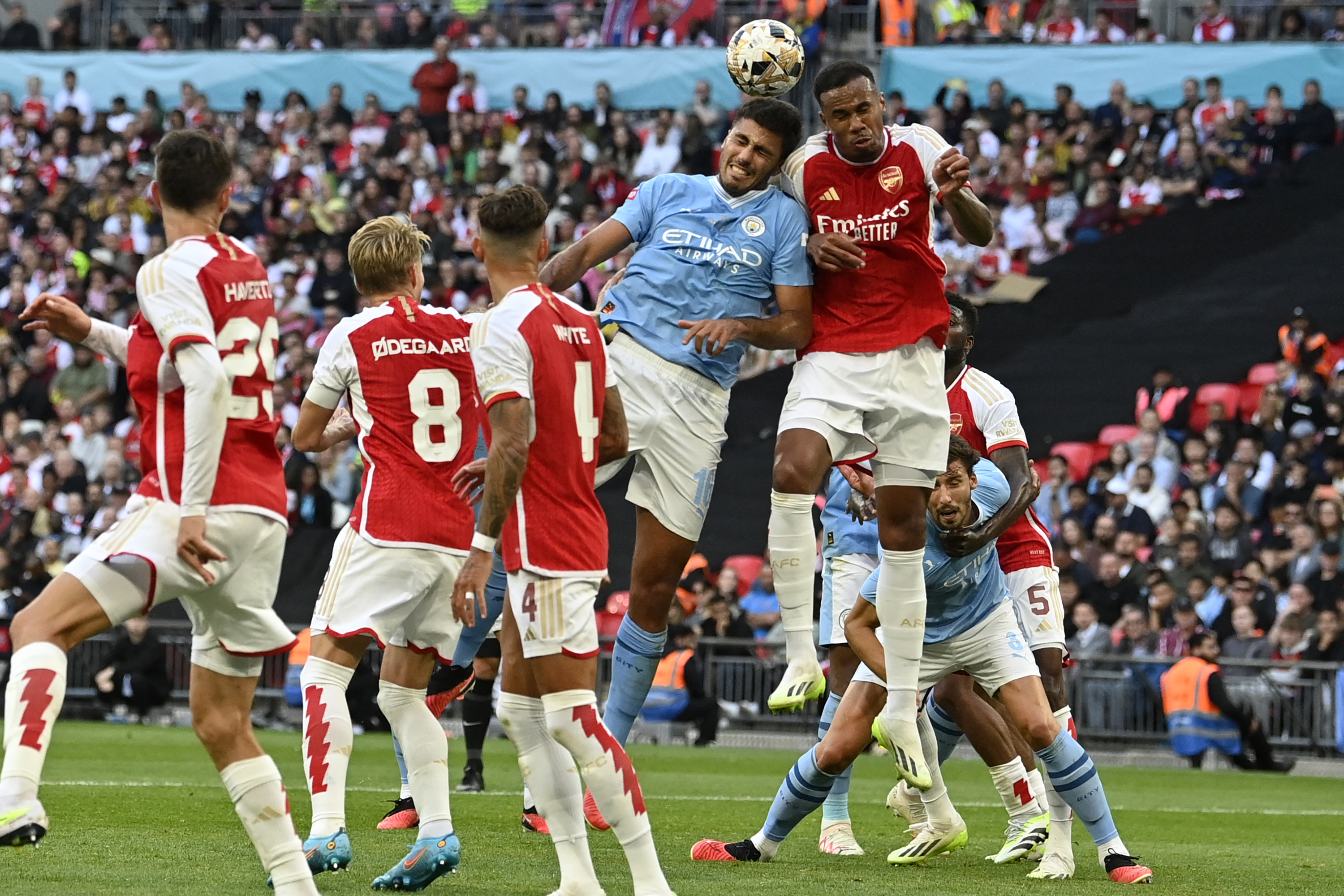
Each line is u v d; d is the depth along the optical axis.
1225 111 38.69
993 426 12.68
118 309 37.94
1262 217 37.72
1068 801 11.00
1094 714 26.53
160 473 7.81
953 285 37.28
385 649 10.34
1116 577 27.39
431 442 10.34
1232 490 29.30
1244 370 33.72
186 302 7.68
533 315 8.51
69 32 46.56
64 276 38.53
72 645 7.67
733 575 28.83
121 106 43.19
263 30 46.09
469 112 41.38
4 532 33.03
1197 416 32.62
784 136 11.64
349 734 10.27
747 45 12.06
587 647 8.52
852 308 11.04
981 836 14.31
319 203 39.38
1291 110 38.47
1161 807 18.42
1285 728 25.52
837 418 10.98
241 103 43.62
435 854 9.42
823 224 11.03
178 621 30.02
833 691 13.37
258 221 39.97
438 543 10.22
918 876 10.82
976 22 43.19
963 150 38.53
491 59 42.41
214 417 7.55
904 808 12.66
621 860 11.39
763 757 24.83
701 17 42.81
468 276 36.84
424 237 11.06
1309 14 40.78
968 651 11.33
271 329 8.11
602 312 12.25
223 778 7.98
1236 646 26.45
